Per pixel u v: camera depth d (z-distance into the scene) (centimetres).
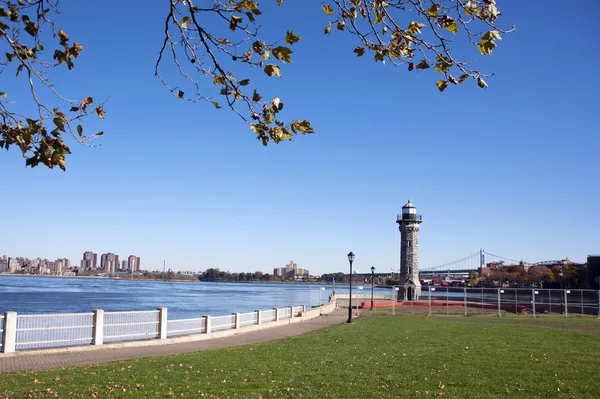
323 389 1351
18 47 600
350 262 4112
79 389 1334
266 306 8769
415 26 629
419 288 8750
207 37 614
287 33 606
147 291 15388
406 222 8850
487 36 581
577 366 1716
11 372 1630
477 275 17550
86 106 617
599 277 9438
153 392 1305
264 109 629
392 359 1902
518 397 1260
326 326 3681
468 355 1994
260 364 1794
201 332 2883
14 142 613
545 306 6128
